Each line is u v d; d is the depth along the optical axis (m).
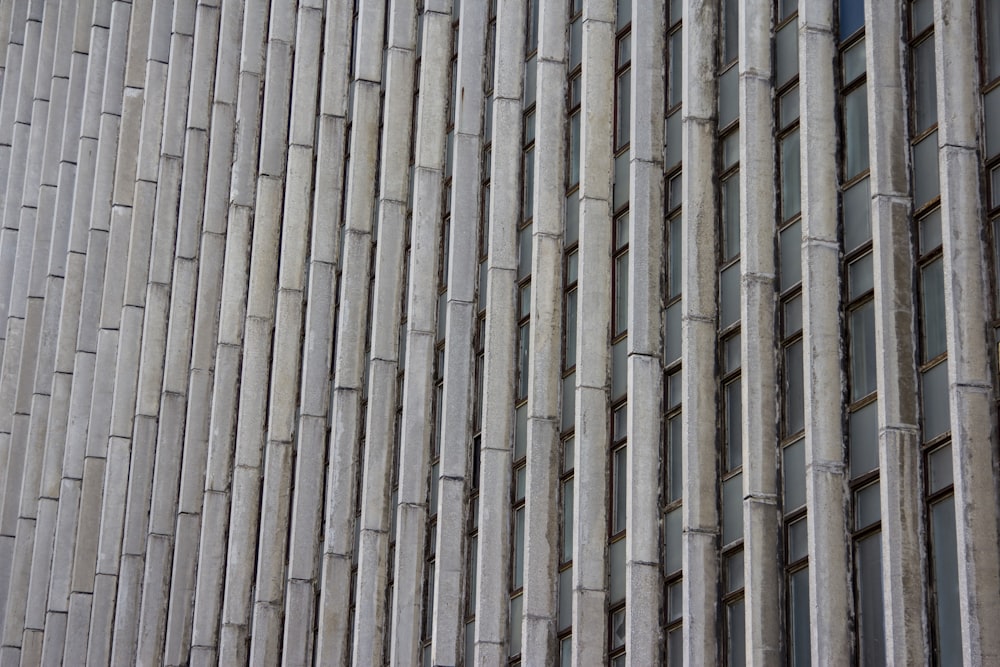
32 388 59.91
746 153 29.97
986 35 26.09
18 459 59.28
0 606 57.84
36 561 55.69
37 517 56.81
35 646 54.94
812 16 29.06
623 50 35.41
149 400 51.84
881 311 26.09
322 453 43.31
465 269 38.78
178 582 48.06
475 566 36.53
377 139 44.28
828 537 26.48
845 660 26.00
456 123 39.84
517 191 37.75
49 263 60.06
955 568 24.67
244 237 49.28
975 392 24.59
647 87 33.59
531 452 34.47
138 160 55.47
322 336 44.19
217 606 46.59
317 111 47.59
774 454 28.47
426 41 41.97
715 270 31.03
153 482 50.53
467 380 38.09
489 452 35.94
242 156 49.97
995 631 23.66
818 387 27.17
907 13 27.55
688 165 31.48
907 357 25.94
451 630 36.41
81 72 61.69
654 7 34.09
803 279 28.03
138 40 57.38
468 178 39.38
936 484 25.23
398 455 40.53
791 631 27.50
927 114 26.83
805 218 28.08
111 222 55.72
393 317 41.50
